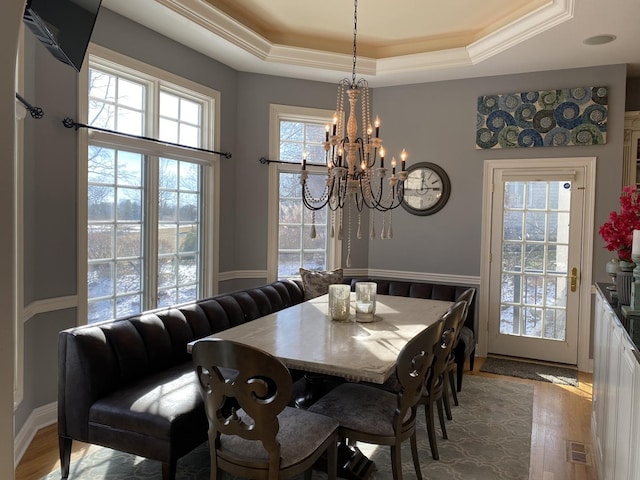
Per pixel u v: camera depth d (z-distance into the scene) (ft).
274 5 12.04
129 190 11.44
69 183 9.70
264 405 5.36
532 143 14.35
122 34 10.83
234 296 11.30
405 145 16.10
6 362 2.52
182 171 13.15
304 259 16.16
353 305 10.71
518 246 14.87
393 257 16.42
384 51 14.88
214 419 5.73
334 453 6.60
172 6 10.52
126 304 11.43
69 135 9.67
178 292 13.10
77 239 9.88
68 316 9.79
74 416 7.27
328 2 11.80
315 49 14.23
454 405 10.99
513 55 13.00
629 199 7.16
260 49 13.38
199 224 13.89
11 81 2.48
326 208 16.40
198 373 5.77
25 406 8.71
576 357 14.21
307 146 16.06
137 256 11.73
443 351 7.84
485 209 15.12
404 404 6.61
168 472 6.64
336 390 7.84
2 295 2.49
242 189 15.01
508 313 15.08
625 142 14.06
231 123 14.60
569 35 11.57
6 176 2.48
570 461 8.42
